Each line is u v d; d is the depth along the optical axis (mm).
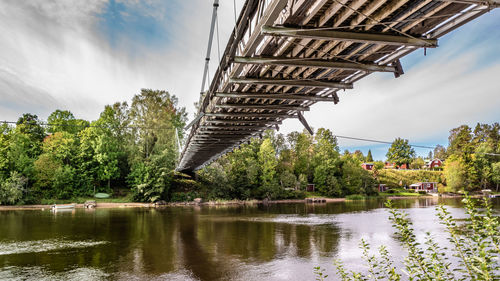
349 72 9586
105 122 59031
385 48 7758
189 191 57438
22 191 47250
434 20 6344
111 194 53188
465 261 4641
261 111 14492
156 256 17391
